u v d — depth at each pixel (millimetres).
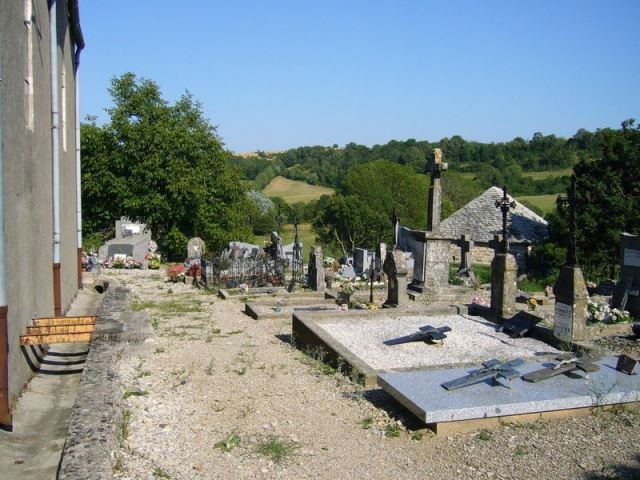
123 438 6527
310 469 6059
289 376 9453
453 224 39281
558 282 11094
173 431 6988
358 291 19859
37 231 9797
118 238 29609
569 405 7289
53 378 9023
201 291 19969
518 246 35438
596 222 27844
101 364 8008
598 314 13359
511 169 82812
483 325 12359
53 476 5758
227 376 9422
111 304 12781
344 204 44781
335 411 7781
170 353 10961
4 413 6691
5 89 7074
